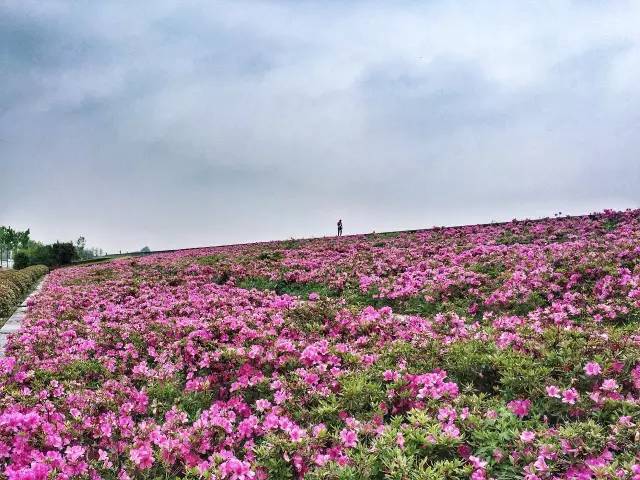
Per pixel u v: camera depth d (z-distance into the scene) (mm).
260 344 8219
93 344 9453
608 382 5211
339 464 4469
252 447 5027
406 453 4605
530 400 5449
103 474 5105
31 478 4555
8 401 6410
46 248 56281
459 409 5211
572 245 14898
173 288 16516
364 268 15938
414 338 7578
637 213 19938
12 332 11859
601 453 4352
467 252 16172
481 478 4219
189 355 7926
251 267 18562
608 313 9148
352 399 5785
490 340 6965
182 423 5977
